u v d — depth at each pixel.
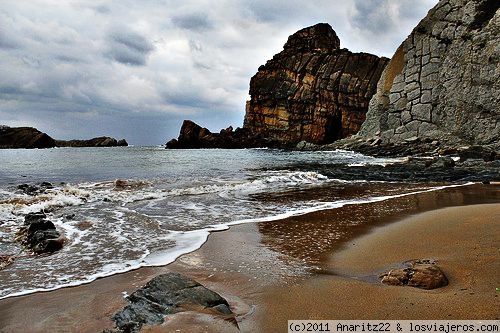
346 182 18.67
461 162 23.48
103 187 15.33
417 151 33.34
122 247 7.36
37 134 65.75
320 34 66.56
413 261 6.18
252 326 4.18
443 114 37.22
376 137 44.06
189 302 4.49
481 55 33.19
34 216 9.09
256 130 66.69
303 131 61.72
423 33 41.03
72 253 6.96
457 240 7.09
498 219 8.36
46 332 4.11
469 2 36.47
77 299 4.97
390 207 11.72
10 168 24.69
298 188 16.45
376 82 57.16
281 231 8.77
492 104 31.64
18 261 6.52
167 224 9.33
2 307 4.75
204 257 6.83
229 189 15.52
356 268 6.17
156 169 24.89
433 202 12.39
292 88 62.94
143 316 4.23
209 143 65.00
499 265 5.51
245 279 5.73
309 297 5.00
